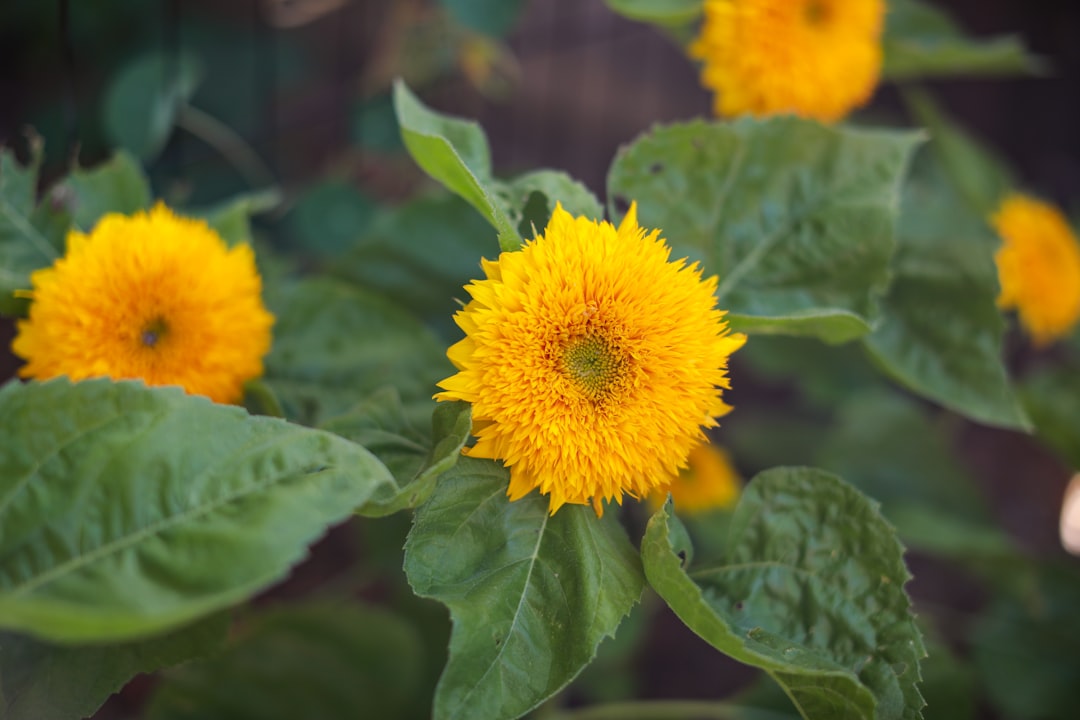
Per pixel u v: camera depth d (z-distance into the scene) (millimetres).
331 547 1027
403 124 563
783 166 659
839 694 527
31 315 572
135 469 491
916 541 850
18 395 503
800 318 588
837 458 929
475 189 553
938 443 939
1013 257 918
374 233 768
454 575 531
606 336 537
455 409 540
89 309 568
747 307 645
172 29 890
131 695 873
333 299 673
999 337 736
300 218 956
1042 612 897
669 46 1351
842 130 660
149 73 856
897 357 758
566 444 529
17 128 976
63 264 567
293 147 1165
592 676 931
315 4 1077
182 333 583
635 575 551
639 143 635
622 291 533
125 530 482
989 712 1008
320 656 818
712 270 649
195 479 490
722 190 650
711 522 861
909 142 662
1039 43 1413
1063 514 1230
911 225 889
